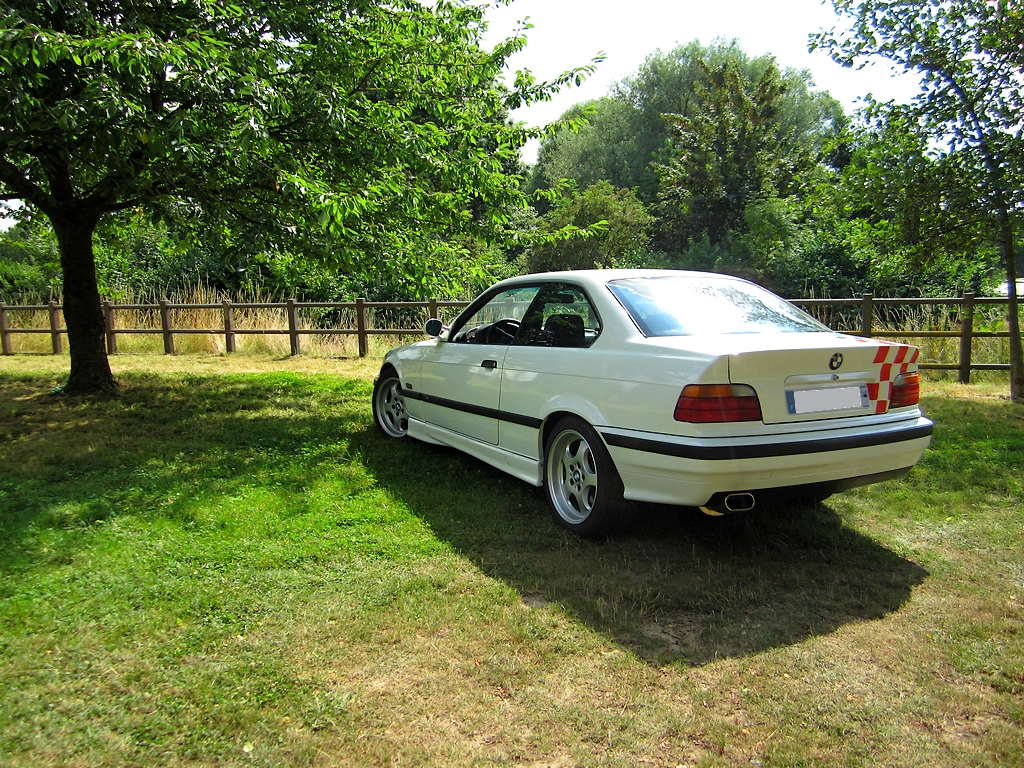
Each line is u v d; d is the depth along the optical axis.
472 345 4.84
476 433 4.70
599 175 35.31
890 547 3.67
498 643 2.71
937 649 2.68
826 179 8.95
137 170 6.37
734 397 3.08
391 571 3.33
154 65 5.05
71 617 2.84
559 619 2.89
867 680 2.48
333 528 3.84
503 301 4.72
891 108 7.59
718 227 26.50
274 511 4.08
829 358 3.24
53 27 5.62
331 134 6.45
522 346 4.27
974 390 8.15
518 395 4.18
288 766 2.03
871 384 3.42
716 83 27.70
